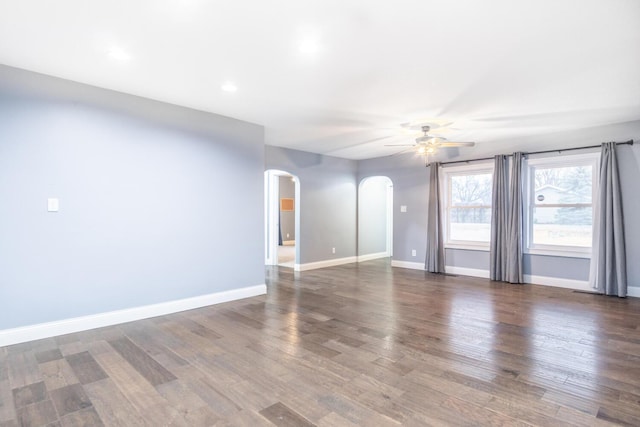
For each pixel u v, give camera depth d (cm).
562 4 207
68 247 329
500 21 227
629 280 473
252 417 197
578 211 523
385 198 902
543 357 277
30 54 276
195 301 417
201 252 423
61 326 325
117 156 358
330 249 746
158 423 192
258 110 422
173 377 244
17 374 248
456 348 295
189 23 229
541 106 402
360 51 270
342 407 207
